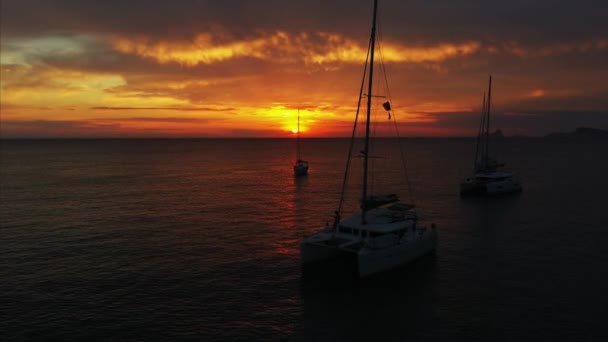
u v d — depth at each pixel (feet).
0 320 69.72
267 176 313.73
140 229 135.33
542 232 130.11
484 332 65.57
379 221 97.30
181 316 71.15
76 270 94.32
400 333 65.36
